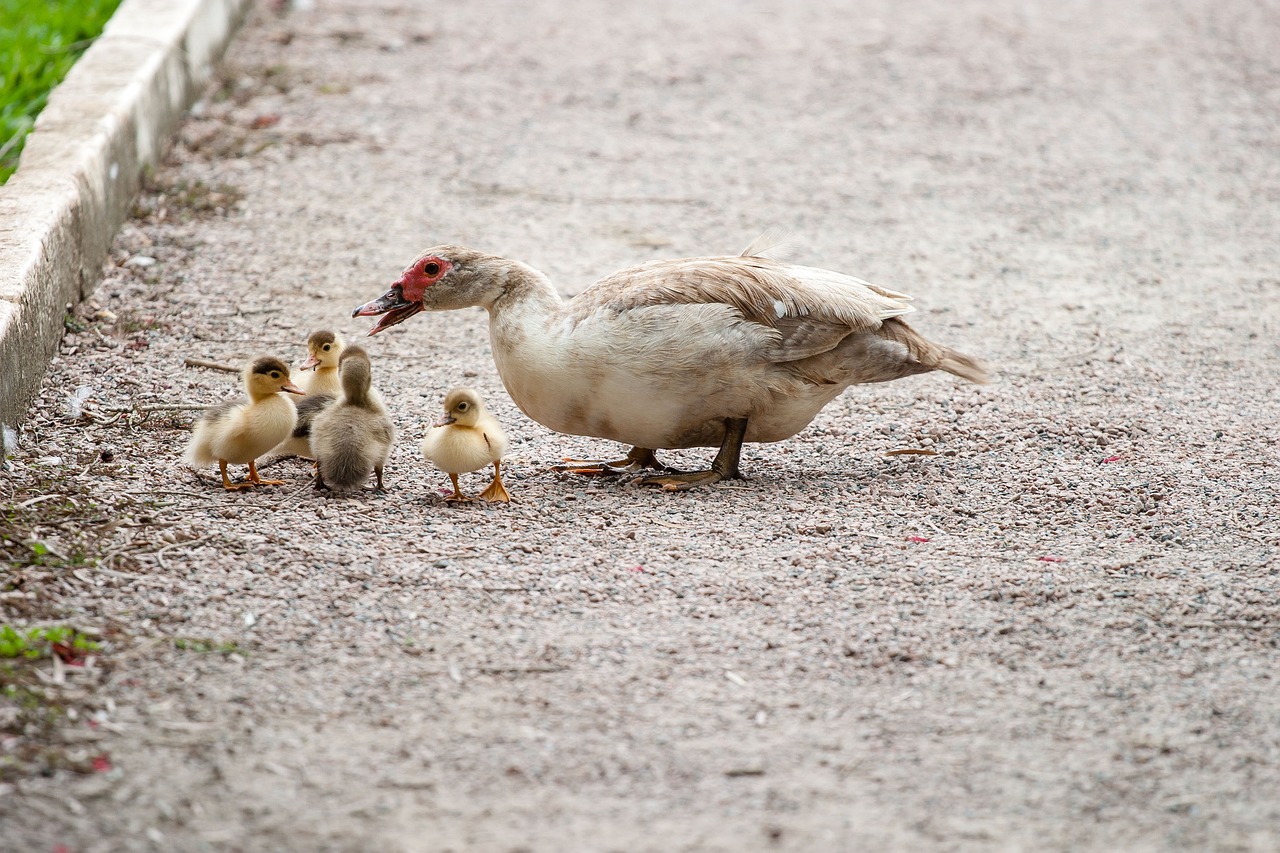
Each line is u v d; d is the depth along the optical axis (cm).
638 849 684
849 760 759
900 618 909
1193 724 800
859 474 1144
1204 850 695
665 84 2216
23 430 1136
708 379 1067
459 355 1373
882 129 2056
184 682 802
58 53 1831
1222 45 2477
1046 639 888
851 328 1098
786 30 2512
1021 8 2688
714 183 1844
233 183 1761
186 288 1472
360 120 2000
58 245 1312
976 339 1434
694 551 991
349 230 1648
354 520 1019
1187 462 1168
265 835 684
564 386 1070
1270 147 2020
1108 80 2289
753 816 711
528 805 714
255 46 2284
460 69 2241
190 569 927
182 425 1177
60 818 683
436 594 916
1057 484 1123
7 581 886
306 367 1166
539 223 1694
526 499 1077
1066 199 1830
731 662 852
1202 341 1439
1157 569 982
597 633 880
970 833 703
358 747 755
